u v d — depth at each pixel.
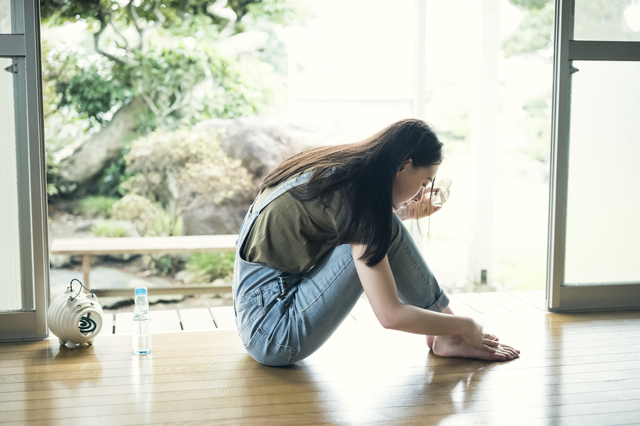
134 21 6.13
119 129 6.14
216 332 2.54
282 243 1.82
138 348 2.26
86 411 1.75
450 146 6.65
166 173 6.03
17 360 2.20
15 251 2.46
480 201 4.89
